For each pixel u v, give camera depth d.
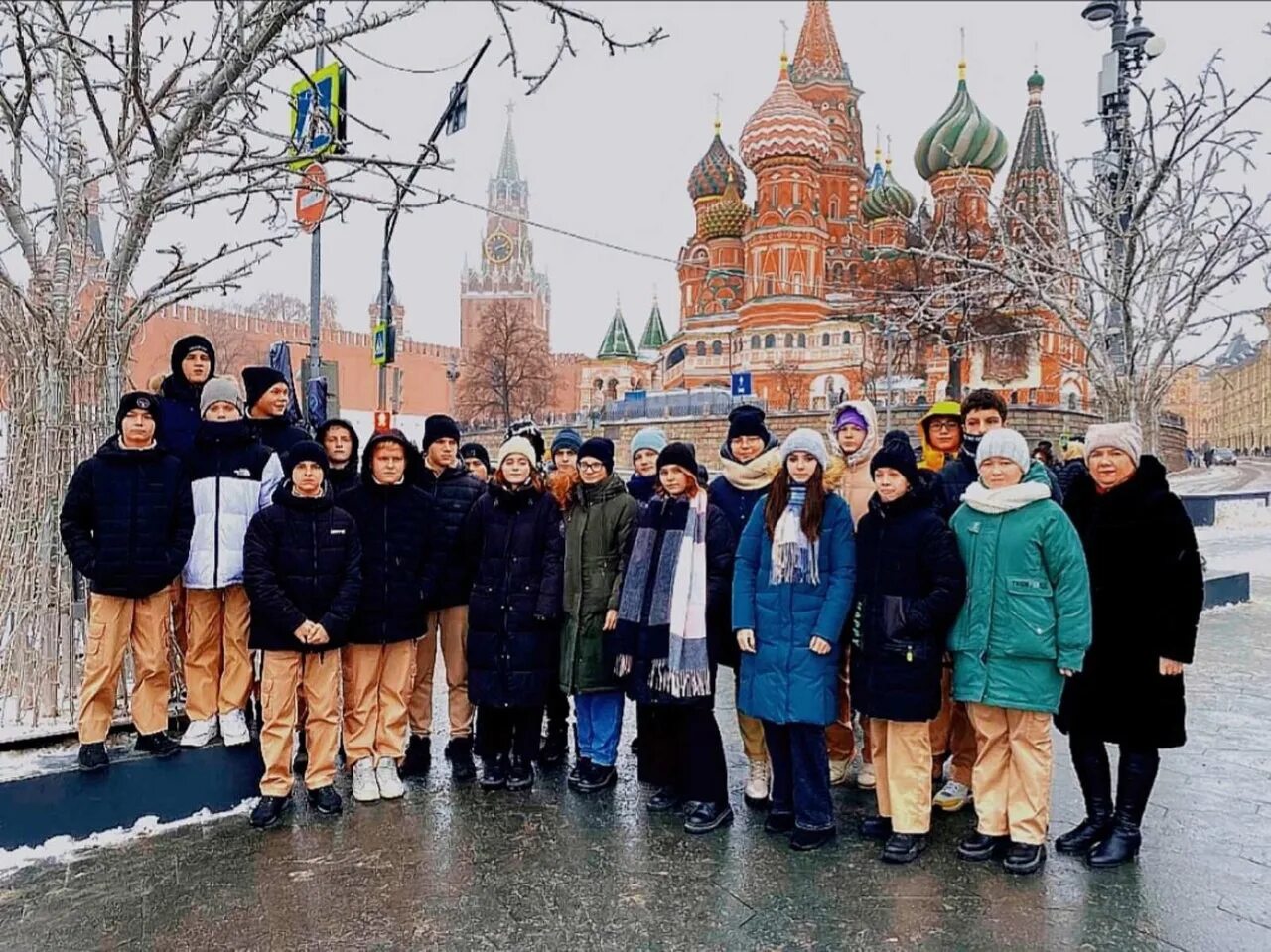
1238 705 6.35
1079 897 3.53
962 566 3.89
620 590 4.65
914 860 3.89
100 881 3.65
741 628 4.18
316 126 4.63
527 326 65.75
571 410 83.88
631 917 3.38
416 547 4.73
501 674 4.68
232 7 4.48
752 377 52.47
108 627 4.13
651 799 4.56
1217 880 3.68
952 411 5.01
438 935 3.25
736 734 5.89
